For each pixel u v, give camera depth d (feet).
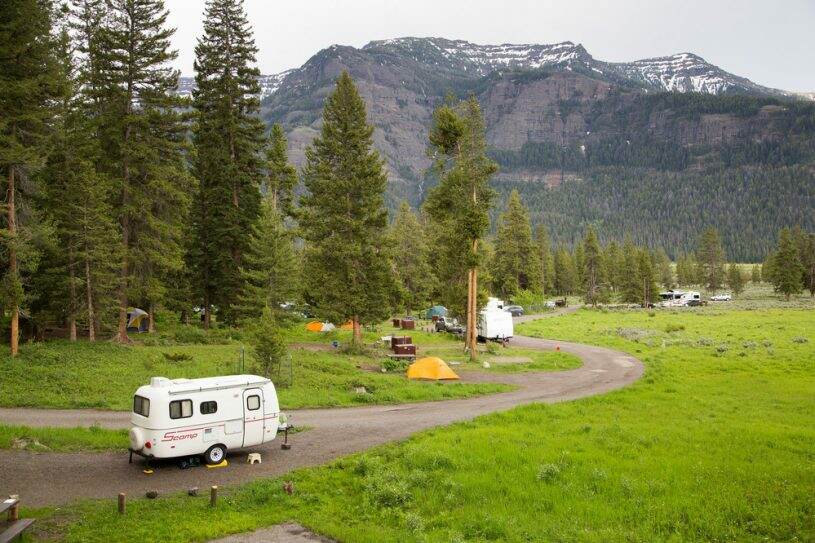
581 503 51.19
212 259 159.63
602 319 291.58
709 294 510.58
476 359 150.20
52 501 50.55
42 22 106.83
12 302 98.78
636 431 76.02
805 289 471.21
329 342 172.55
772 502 50.62
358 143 154.40
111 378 97.76
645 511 49.55
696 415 87.56
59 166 118.52
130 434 61.41
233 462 64.34
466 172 153.79
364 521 49.37
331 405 95.61
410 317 286.46
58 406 84.28
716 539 45.01
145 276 132.87
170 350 122.11
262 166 166.09
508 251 350.02
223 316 161.68
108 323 127.03
